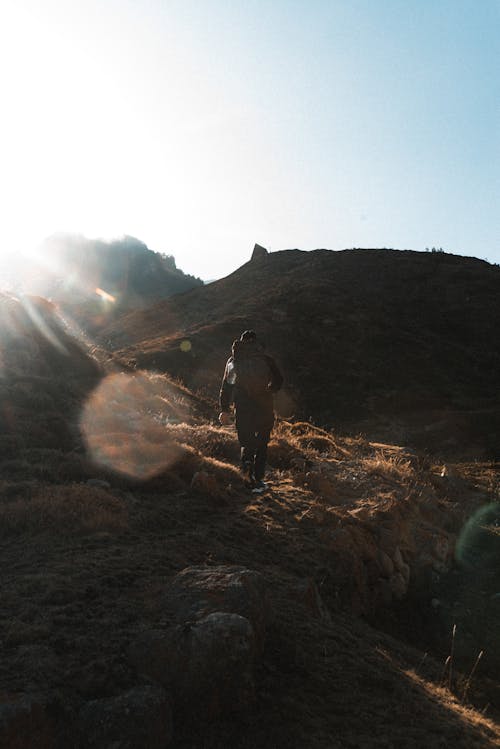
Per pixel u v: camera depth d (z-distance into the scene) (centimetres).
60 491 555
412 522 825
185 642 304
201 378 4762
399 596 664
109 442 762
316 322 6394
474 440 4081
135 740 258
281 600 446
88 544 466
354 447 1309
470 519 1017
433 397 4953
